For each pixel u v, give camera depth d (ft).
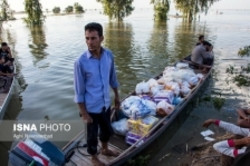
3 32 77.20
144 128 13.41
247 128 10.26
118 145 13.57
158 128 14.39
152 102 16.34
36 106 20.48
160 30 75.36
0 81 24.12
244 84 25.40
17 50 45.52
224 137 15.16
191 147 14.67
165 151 14.40
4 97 20.52
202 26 86.07
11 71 25.58
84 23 106.22
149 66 32.81
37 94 22.99
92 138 10.36
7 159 13.99
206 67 27.02
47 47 48.21
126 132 13.99
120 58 37.68
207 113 18.99
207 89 24.13
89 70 9.07
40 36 65.41
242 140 9.73
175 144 15.08
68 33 70.69
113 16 118.93
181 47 46.93
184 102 17.62
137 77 27.91
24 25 103.35
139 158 12.86
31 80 27.20
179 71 21.93
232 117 18.29
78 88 9.20
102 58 9.29
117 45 49.62
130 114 14.37
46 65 33.81
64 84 25.54
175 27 83.92
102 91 9.59
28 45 51.08
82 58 8.93
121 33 69.21
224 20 116.88
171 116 15.61
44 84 25.76
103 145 11.91
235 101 21.22
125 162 12.21
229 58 36.88
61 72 30.09
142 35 64.44
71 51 43.62
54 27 90.33
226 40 53.88
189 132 16.38
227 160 10.63
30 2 98.37
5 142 15.52
